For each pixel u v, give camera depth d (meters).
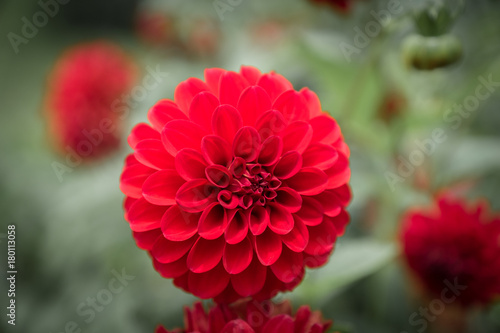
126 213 0.27
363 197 0.36
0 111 0.58
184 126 0.26
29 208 0.48
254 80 0.28
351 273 0.30
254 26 0.45
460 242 0.32
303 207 0.26
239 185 0.26
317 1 0.36
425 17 0.33
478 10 0.38
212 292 0.26
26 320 0.44
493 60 0.36
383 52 0.36
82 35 0.83
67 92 0.45
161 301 0.40
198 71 0.43
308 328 0.26
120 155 0.43
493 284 0.32
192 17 0.45
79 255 0.42
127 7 0.88
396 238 0.34
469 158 0.37
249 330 0.25
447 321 0.33
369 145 0.36
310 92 0.28
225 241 0.26
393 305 0.36
